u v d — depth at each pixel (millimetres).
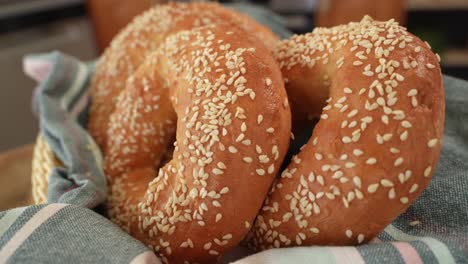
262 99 180
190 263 190
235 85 183
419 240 168
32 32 594
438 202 197
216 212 178
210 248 184
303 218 178
